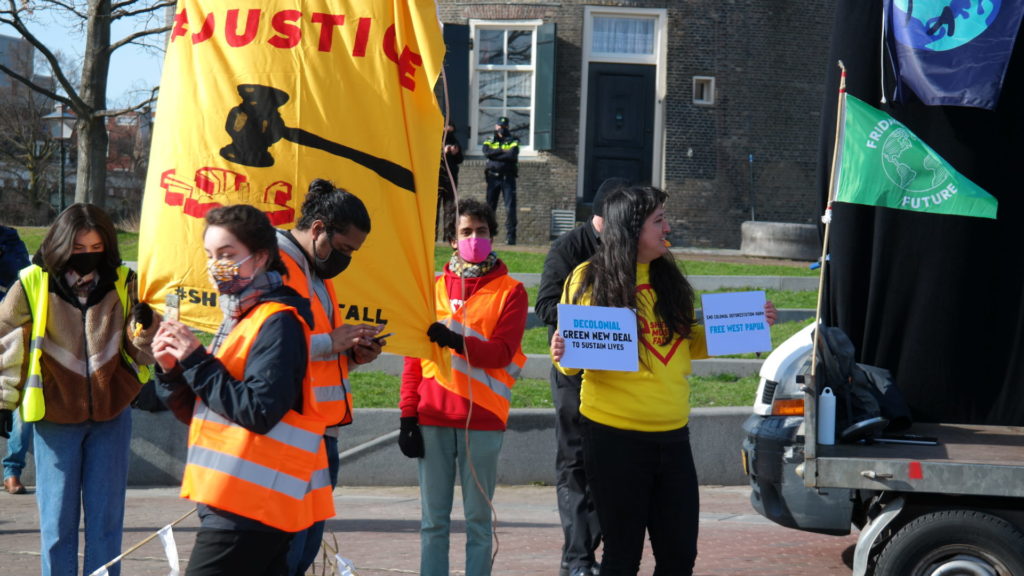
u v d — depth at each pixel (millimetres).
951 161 5441
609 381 4180
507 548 6594
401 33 4676
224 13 4680
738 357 11609
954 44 5297
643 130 22031
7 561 6113
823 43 22500
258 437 3291
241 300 3340
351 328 4090
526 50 21875
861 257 5656
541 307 5586
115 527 4723
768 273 15875
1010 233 5453
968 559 4570
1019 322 5477
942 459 4625
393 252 4668
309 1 4684
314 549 4652
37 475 4672
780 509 5594
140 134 35781
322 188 4004
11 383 4602
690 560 4203
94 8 17578
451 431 4965
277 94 4629
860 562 4703
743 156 22141
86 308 4668
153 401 6977
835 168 4746
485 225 5043
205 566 3273
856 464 4582
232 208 3352
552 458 9062
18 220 37625
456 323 5000
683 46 21859
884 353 5664
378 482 9031
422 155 4695
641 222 4234
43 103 36594
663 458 4164
